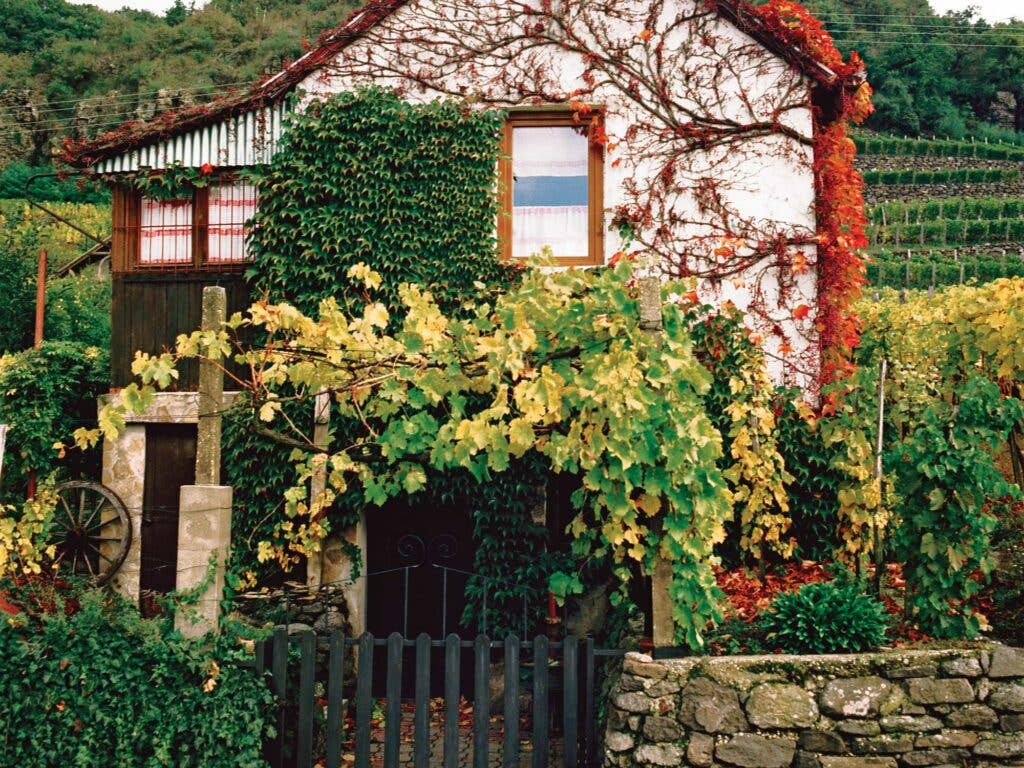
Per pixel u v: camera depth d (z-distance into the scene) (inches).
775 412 356.5
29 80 2391.7
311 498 370.0
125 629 249.3
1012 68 2952.8
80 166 412.5
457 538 395.2
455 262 381.4
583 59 392.2
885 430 368.5
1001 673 225.6
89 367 437.4
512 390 271.0
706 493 235.3
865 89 381.1
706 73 387.5
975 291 379.9
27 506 333.7
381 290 379.2
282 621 343.3
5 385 417.7
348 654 359.3
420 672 245.3
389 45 398.3
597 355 237.1
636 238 383.6
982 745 221.5
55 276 703.7
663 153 387.2
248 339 396.5
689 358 240.2
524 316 239.5
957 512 240.5
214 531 249.1
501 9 396.2
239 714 238.5
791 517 352.2
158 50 2509.8
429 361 252.5
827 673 227.3
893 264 1347.2
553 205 396.2
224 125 402.6
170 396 404.5
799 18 385.1
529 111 392.5
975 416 246.1
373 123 386.0
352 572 367.6
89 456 429.7
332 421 368.5
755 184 382.9
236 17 2672.2
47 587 282.2
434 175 384.8
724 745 224.8
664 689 229.8
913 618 253.1
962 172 1857.8
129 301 413.1
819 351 371.9
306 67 396.2
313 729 259.1
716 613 236.8
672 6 389.7
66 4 2795.3
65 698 242.1
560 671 330.0
